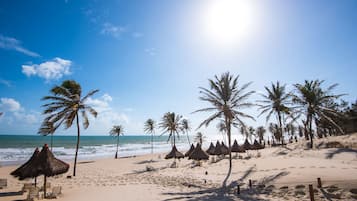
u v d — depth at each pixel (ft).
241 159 78.13
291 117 94.73
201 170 66.28
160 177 60.59
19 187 52.80
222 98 67.56
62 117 72.90
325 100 86.38
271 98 106.11
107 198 37.09
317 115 85.35
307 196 33.27
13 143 255.70
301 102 87.04
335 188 33.76
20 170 41.57
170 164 98.73
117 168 90.63
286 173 44.96
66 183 55.62
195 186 47.34
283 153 78.48
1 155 141.69
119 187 47.37
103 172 79.87
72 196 39.70
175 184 50.16
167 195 38.86
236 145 108.68
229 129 65.51
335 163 49.29
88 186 50.39
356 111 116.67
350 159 53.01
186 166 84.23
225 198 35.83
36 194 38.14
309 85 88.58
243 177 49.47
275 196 35.27
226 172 57.62
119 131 163.12
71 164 105.09
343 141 75.87
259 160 67.21
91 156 153.89
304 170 44.68
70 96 73.05
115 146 270.26
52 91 71.46
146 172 75.10
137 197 37.47
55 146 233.96
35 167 40.09
